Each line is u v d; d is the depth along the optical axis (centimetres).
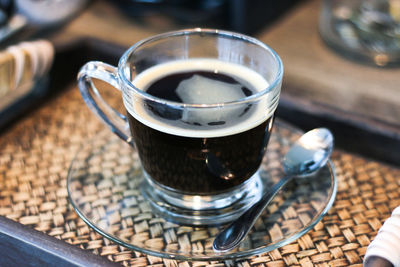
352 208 36
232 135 32
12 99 47
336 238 34
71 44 48
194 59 37
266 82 35
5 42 54
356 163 39
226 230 33
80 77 36
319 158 37
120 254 33
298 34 57
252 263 32
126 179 37
